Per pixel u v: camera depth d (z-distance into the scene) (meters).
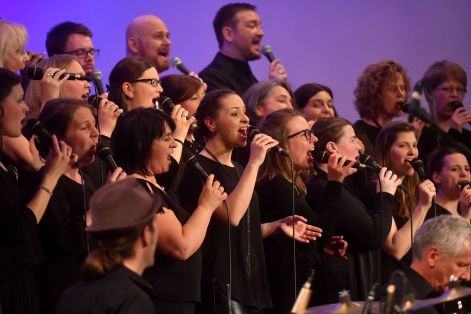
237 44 14.05
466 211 11.81
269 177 10.62
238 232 9.73
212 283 9.51
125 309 6.51
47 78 10.16
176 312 8.68
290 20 17.30
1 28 10.45
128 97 10.56
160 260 8.66
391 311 6.96
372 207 11.29
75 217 8.98
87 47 12.71
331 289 10.47
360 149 11.24
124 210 6.70
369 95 13.38
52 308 8.86
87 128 9.16
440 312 9.69
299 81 17.34
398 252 11.06
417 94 10.52
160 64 13.78
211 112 10.05
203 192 8.95
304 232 10.20
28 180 9.21
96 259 6.64
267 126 10.76
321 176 11.12
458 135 14.35
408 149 11.72
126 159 8.80
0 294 8.49
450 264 8.56
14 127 8.89
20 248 8.58
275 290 10.43
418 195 11.80
